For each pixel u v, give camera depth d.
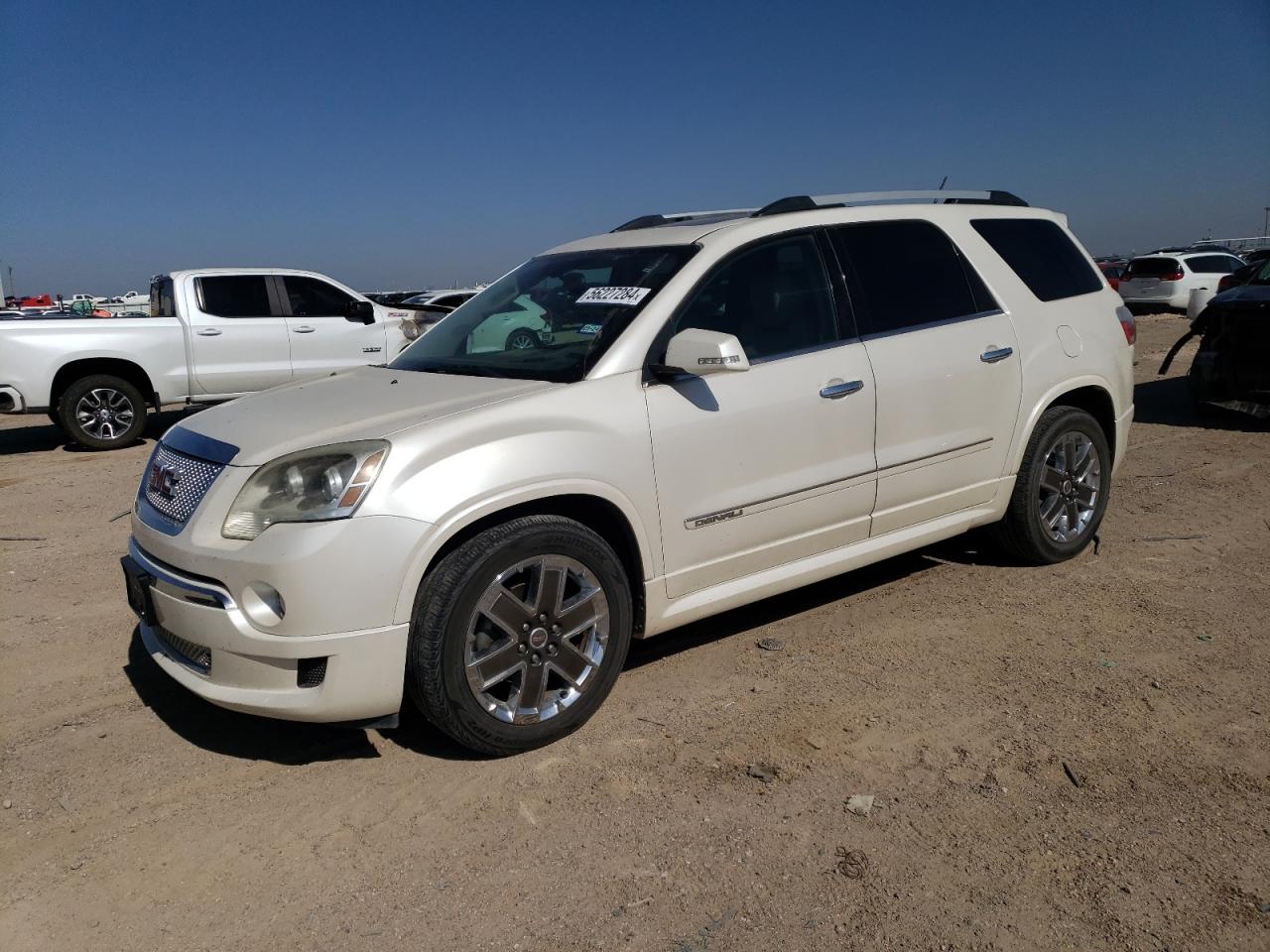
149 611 3.40
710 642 4.36
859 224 4.42
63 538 6.36
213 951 2.51
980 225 4.88
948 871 2.73
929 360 4.36
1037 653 4.12
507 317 4.18
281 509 3.08
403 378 3.97
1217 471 7.24
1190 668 3.93
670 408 3.63
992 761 3.29
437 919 2.60
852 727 3.54
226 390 11.24
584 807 3.09
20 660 4.35
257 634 3.06
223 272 11.32
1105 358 5.11
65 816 3.13
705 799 3.11
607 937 2.51
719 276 3.92
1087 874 2.70
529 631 3.33
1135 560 5.25
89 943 2.55
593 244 4.56
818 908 2.59
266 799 3.21
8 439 11.46
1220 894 2.61
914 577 5.09
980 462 4.63
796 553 4.07
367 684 3.09
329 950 2.50
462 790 3.21
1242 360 8.82
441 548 3.17
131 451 10.34
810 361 4.02
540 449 3.30
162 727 3.72
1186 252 25.27
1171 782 3.13
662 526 3.63
